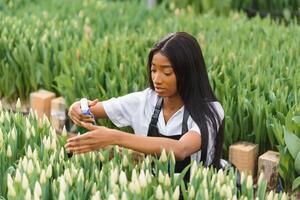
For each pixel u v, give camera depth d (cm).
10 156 379
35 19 711
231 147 483
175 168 401
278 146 457
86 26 671
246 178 354
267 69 542
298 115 470
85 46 605
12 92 605
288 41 645
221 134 402
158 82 382
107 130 373
